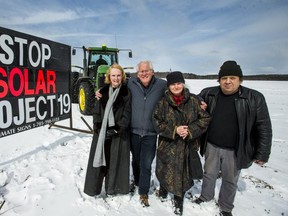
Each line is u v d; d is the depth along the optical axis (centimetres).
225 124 211
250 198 279
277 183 329
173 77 206
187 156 225
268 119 197
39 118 312
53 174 275
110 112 218
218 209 240
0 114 249
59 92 355
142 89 225
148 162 235
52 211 209
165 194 250
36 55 297
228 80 196
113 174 231
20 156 321
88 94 609
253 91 201
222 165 223
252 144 210
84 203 224
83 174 287
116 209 225
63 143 390
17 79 268
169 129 213
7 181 250
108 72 221
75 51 715
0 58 244
